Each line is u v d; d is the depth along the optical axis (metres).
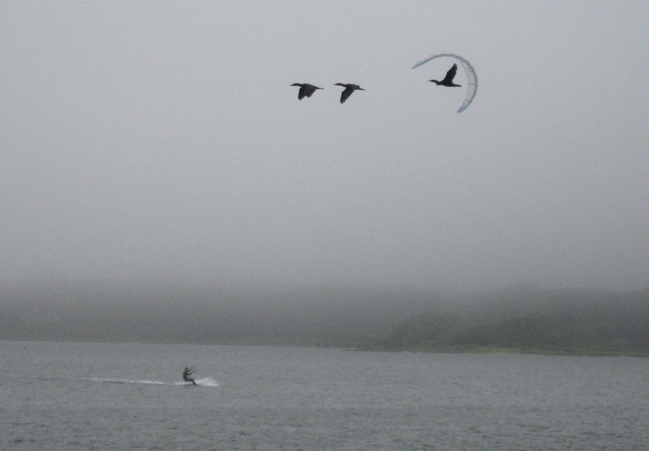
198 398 90.50
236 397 93.81
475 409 86.00
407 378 150.62
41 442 55.62
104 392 95.75
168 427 64.06
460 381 142.88
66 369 152.50
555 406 92.62
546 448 57.47
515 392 116.19
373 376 156.25
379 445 57.38
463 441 59.94
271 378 139.75
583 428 69.56
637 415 82.44
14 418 67.50
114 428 62.78
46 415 70.12
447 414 79.38
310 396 99.44
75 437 57.97
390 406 87.62
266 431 63.19
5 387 100.50
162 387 106.44
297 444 57.19
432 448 56.50
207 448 54.69
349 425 68.12
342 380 138.62
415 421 72.25
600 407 92.31
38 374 131.75
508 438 61.91
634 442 61.16
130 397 89.69
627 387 133.75
